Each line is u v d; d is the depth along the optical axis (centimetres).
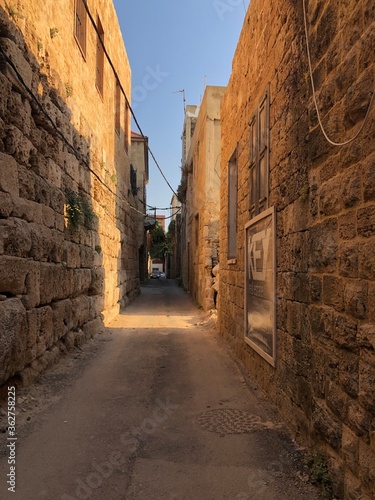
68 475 323
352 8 276
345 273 284
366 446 248
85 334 857
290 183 428
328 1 318
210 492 303
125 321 1230
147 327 1123
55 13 673
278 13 489
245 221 699
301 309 388
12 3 496
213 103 1569
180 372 648
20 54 512
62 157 705
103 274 1081
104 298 1112
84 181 878
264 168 562
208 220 1543
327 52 321
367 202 253
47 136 625
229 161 901
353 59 275
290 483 314
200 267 1656
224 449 373
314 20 349
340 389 288
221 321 979
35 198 557
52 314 630
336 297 299
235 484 313
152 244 5609
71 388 544
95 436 398
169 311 1552
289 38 439
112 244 1285
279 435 403
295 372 405
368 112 252
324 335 320
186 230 2544
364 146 258
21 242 490
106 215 1172
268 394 516
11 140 473
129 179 1839
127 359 730
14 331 462
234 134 832
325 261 320
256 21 620
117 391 542
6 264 453
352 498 260
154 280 4216
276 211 484
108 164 1222
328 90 317
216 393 542
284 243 450
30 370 531
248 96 683
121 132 1566
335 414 297
